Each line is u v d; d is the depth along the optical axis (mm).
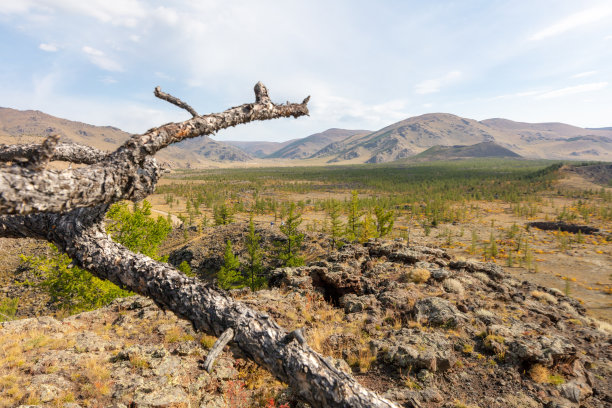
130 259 2582
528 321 14031
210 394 7508
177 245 79375
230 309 2430
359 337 10859
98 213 2604
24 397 6434
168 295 2490
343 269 17766
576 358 10203
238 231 71625
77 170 1936
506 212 143125
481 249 77688
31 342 8820
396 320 12508
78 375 7355
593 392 9484
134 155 2129
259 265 40875
